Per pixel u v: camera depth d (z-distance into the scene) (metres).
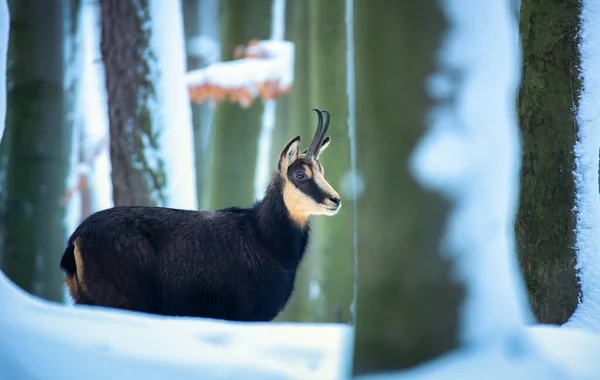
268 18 30.80
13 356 9.41
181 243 14.05
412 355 8.68
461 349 8.66
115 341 9.91
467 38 8.57
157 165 19.88
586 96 14.11
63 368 9.14
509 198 8.80
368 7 8.77
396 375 8.69
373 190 8.81
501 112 8.68
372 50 8.74
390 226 8.74
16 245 20.84
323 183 14.49
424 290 8.67
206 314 14.02
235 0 29.78
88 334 10.12
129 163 19.94
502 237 8.75
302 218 14.77
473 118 8.61
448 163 8.56
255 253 14.20
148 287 13.85
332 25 26.50
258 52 29.56
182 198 19.94
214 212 14.66
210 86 27.84
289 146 14.54
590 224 13.96
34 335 9.95
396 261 8.73
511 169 8.80
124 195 19.97
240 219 14.50
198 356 9.48
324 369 9.21
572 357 8.87
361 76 8.87
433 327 8.66
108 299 13.63
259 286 14.16
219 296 13.99
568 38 14.26
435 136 8.59
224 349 9.80
